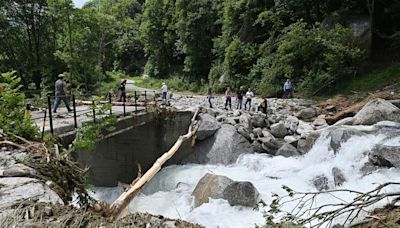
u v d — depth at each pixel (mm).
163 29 48406
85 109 13578
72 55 30750
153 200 10969
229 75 30688
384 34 22641
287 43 22406
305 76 22812
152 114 14781
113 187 13727
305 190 9859
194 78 39188
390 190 6809
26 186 3898
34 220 3195
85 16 32719
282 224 3850
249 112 16578
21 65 31594
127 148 14312
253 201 8578
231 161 13828
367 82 19406
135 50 68500
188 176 13148
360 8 23172
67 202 4078
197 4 37719
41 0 31766
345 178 9320
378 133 10680
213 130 14945
